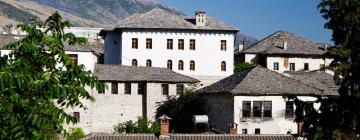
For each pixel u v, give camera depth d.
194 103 57.72
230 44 70.12
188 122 56.97
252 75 50.97
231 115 48.88
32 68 8.75
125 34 68.31
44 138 8.45
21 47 8.91
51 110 8.62
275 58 80.44
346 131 15.64
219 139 32.69
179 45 69.44
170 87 59.25
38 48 9.14
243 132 48.50
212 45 69.88
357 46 15.71
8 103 8.26
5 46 9.43
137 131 52.56
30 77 8.45
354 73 15.75
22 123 8.28
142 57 68.56
